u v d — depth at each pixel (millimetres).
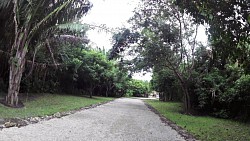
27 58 16500
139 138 8641
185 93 21469
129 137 8625
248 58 7875
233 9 6832
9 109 12234
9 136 6965
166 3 18391
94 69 32844
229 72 20156
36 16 13305
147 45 20188
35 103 16562
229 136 10438
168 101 42281
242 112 17984
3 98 15141
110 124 11344
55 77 29141
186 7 7461
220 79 19984
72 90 34594
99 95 48625
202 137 9797
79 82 35031
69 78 31031
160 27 19719
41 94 23797
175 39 20094
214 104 20484
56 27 13258
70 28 12852
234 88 17922
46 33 13859
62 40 14672
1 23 14117
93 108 19297
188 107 21234
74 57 29906
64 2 13062
